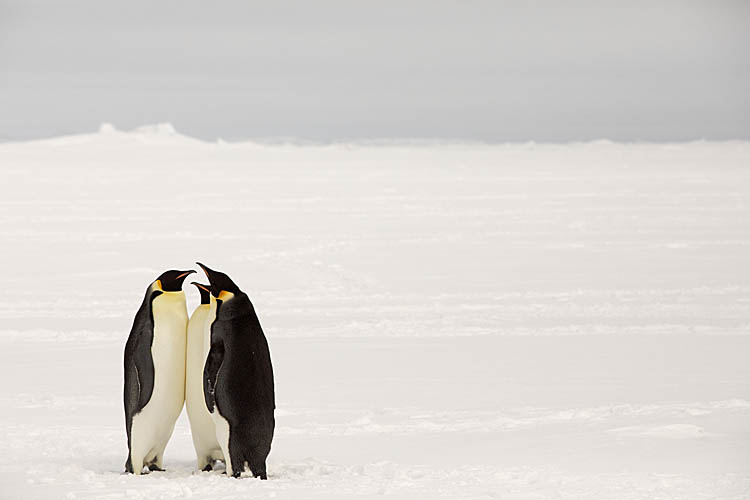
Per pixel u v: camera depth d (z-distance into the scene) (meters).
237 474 22.80
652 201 133.38
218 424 22.73
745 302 63.09
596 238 97.94
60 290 69.19
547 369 40.50
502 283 72.62
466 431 28.31
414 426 29.11
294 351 45.25
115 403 33.38
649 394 34.50
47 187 152.00
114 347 47.28
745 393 34.53
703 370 40.09
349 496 20.36
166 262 83.31
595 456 24.12
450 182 165.38
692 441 25.59
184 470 24.19
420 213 120.06
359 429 28.89
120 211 121.75
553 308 60.62
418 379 38.25
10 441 27.23
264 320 56.03
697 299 64.56
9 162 199.62
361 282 73.62
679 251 88.88
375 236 99.94
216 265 81.94
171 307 23.44
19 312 59.69
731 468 22.39
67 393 35.38
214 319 22.77
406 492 20.70
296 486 21.42
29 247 91.19
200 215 118.00
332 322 54.97
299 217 115.94
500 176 179.38
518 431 27.97
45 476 22.58
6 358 43.84
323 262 83.62
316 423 29.78
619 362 42.22
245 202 133.00
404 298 65.81
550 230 104.44
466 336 49.97
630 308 60.56
